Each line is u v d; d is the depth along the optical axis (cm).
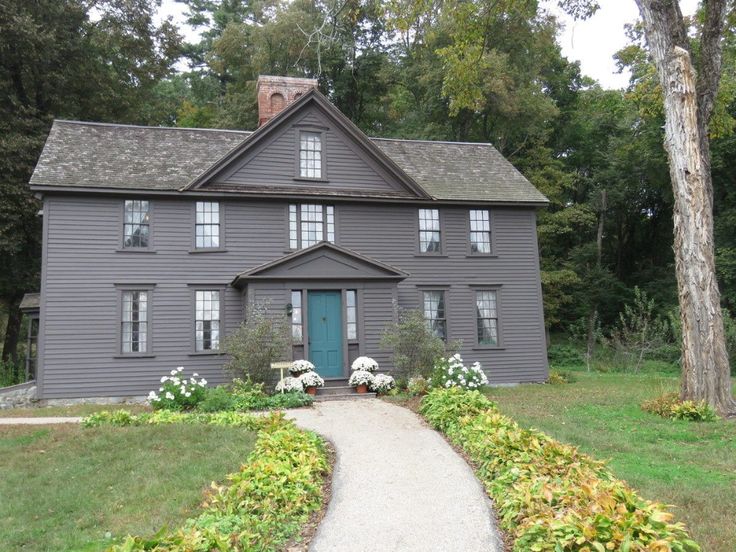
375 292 1739
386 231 1916
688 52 1284
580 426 1094
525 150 3350
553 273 3045
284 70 3319
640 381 1988
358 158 1911
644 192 3641
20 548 654
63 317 1605
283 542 572
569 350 2922
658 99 2047
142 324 1677
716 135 1878
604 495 499
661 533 461
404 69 3306
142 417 1177
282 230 1811
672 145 1286
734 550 545
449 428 988
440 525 591
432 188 1986
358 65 3462
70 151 1742
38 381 1568
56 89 2534
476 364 1598
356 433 1026
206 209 1769
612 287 3384
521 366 1969
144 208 1717
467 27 1706
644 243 3903
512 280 2014
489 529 576
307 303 1684
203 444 967
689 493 695
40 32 2338
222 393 1352
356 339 1709
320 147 1884
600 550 431
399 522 604
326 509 672
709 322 1223
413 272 1922
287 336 1579
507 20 2842
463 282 1966
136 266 1680
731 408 1190
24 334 3309
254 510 624
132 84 2877
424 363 1586
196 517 675
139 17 2716
